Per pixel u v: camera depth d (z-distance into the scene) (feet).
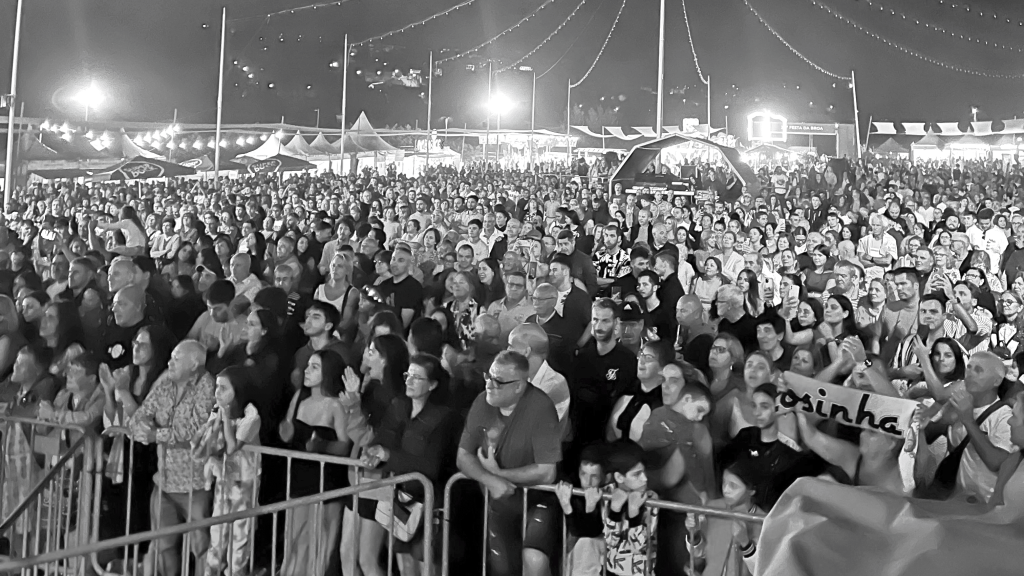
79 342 22.93
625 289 28.27
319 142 140.56
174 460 18.52
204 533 18.47
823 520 8.00
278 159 122.01
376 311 23.31
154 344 20.81
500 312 25.18
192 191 87.71
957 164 118.73
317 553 16.58
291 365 20.01
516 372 15.71
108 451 19.61
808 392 15.10
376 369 18.28
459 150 175.01
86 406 21.47
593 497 14.83
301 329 24.45
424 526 15.24
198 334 24.73
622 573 14.78
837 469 14.87
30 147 103.30
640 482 14.89
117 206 66.08
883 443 14.80
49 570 18.58
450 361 19.84
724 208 49.16
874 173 88.17
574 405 18.58
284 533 17.43
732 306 23.50
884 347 23.72
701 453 15.48
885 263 36.09
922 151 170.71
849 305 22.61
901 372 19.76
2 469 20.63
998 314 25.14
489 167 136.87
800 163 106.93
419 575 16.60
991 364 14.90
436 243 34.63
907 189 65.41
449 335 23.00
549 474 15.76
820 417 15.02
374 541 16.89
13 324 23.67
